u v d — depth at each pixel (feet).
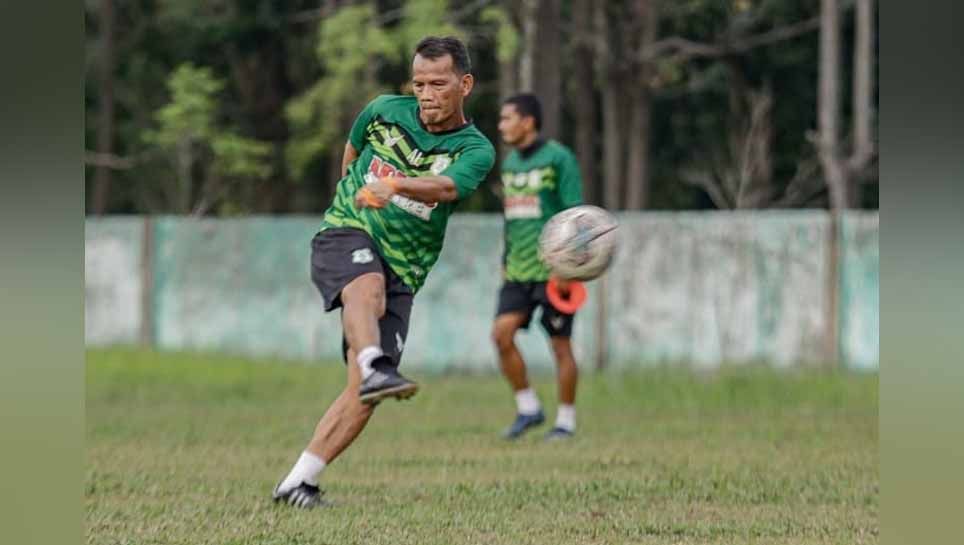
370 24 300.20
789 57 380.17
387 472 111.55
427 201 82.94
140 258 246.88
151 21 406.62
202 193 375.25
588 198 360.28
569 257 97.91
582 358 222.89
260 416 162.20
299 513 89.35
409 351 225.56
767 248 220.02
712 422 156.15
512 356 137.90
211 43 396.57
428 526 85.10
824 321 218.38
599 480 106.42
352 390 92.43
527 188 136.56
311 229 237.86
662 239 222.48
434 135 87.40
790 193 357.00
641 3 355.15
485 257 224.12
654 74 364.38
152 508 91.97
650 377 203.10
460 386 199.93
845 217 217.56
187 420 157.28
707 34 382.42
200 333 243.81
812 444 133.59
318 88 312.09
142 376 207.41
